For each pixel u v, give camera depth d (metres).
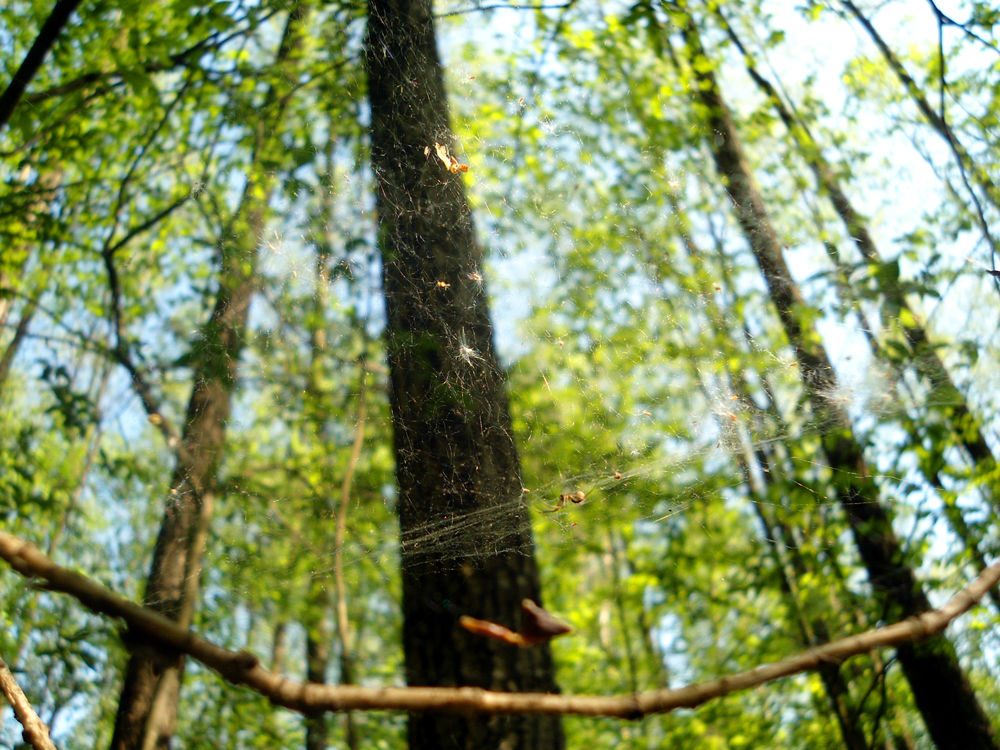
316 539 5.82
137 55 4.77
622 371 6.30
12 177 6.49
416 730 2.98
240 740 5.28
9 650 4.71
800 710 5.79
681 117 7.17
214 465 5.55
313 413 5.85
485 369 3.92
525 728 2.92
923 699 5.18
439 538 3.36
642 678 6.34
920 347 5.27
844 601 5.34
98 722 5.34
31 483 5.18
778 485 5.53
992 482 5.15
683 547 6.00
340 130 6.27
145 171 6.38
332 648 5.96
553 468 5.76
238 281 5.70
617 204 6.84
